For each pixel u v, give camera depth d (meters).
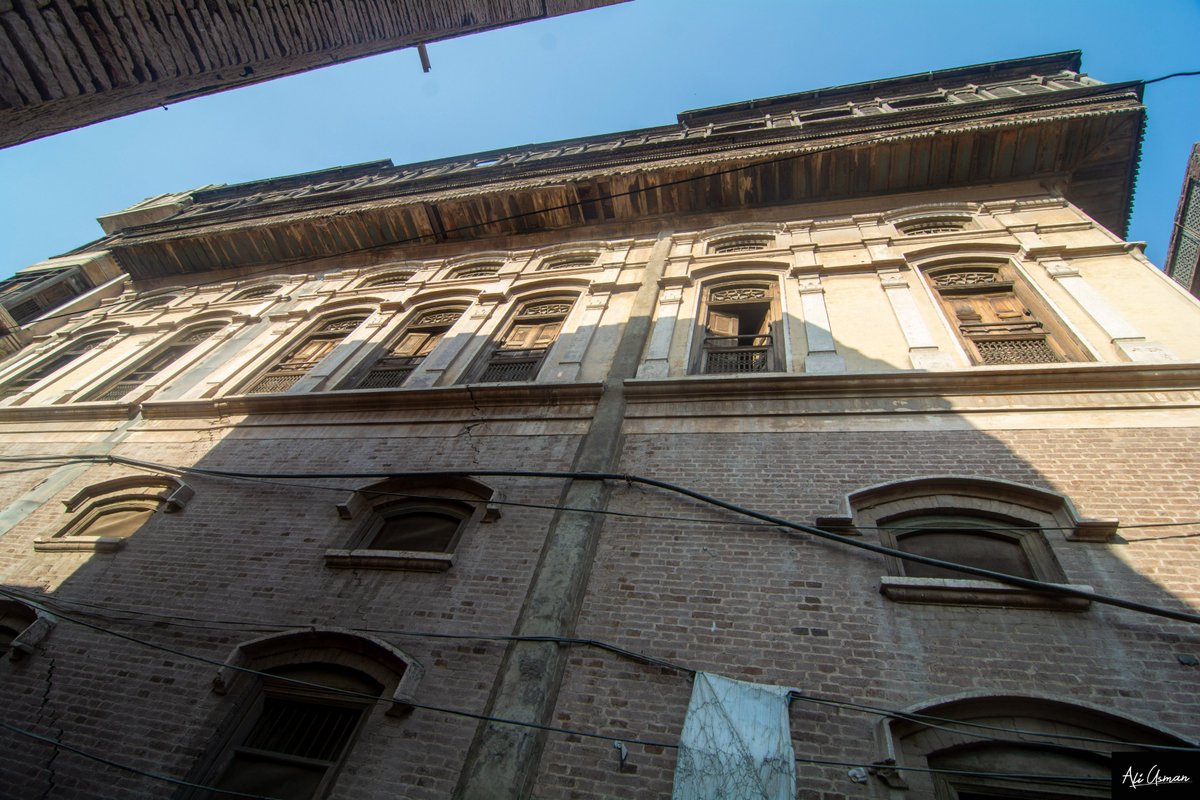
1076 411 7.16
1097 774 4.40
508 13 7.05
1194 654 4.84
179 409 11.12
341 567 7.25
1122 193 13.47
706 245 13.62
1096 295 8.98
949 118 13.49
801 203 14.23
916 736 4.72
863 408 7.80
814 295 10.59
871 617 5.56
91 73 5.67
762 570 6.16
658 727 5.06
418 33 7.15
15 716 6.36
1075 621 5.25
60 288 21.72
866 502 6.67
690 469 7.52
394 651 5.98
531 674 5.49
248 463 9.46
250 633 6.70
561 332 11.41
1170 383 7.13
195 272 19.62
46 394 13.95
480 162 24.77
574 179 15.16
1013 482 6.39
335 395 10.13
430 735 5.35
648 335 10.58
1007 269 10.48
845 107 19.48
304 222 17.62
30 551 8.73
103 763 5.77
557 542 6.77
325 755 5.61
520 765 4.86
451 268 15.52
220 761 5.69
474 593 6.52
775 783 4.46
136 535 8.53
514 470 8.06
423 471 8.12
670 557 6.49
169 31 5.86
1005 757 4.58
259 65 6.62
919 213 12.71
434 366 11.04
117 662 6.75
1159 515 5.90
